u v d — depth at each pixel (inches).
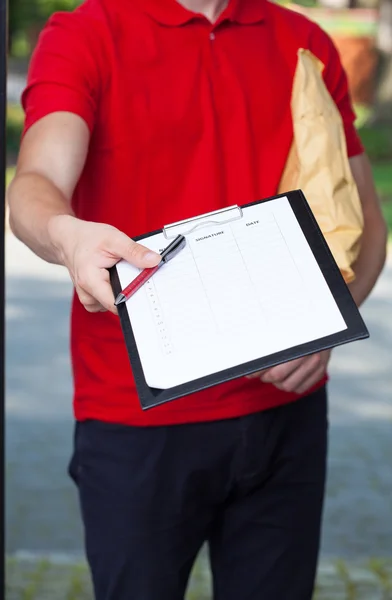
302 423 75.0
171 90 71.3
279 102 74.7
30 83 69.5
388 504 180.2
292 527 75.3
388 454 205.3
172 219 71.9
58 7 732.0
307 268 56.1
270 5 77.3
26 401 234.5
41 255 63.7
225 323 54.3
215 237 57.3
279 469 74.7
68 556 158.7
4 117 70.7
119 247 55.7
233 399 70.9
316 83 74.1
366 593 144.4
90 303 58.7
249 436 71.6
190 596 143.3
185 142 71.5
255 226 57.8
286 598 75.5
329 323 54.3
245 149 73.0
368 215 82.2
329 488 187.2
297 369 69.0
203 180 71.8
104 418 71.7
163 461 70.7
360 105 725.9
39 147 66.8
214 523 77.0
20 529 167.8
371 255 81.0
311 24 79.0
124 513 70.9
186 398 70.2
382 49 725.3
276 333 54.0
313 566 77.2
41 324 312.8
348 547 163.0
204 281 55.6
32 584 146.9
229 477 72.8
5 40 70.4
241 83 73.3
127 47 70.7
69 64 68.7
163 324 54.4
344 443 211.6
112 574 71.6
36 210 62.5
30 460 197.9
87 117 68.6
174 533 71.8
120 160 70.7
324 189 72.1
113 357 71.5
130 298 55.2
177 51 71.8
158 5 71.7
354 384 253.6
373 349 287.7
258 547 75.2
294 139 74.3
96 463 72.3
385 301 348.5
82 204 72.6
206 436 71.1
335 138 73.4
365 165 83.0
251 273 55.9
